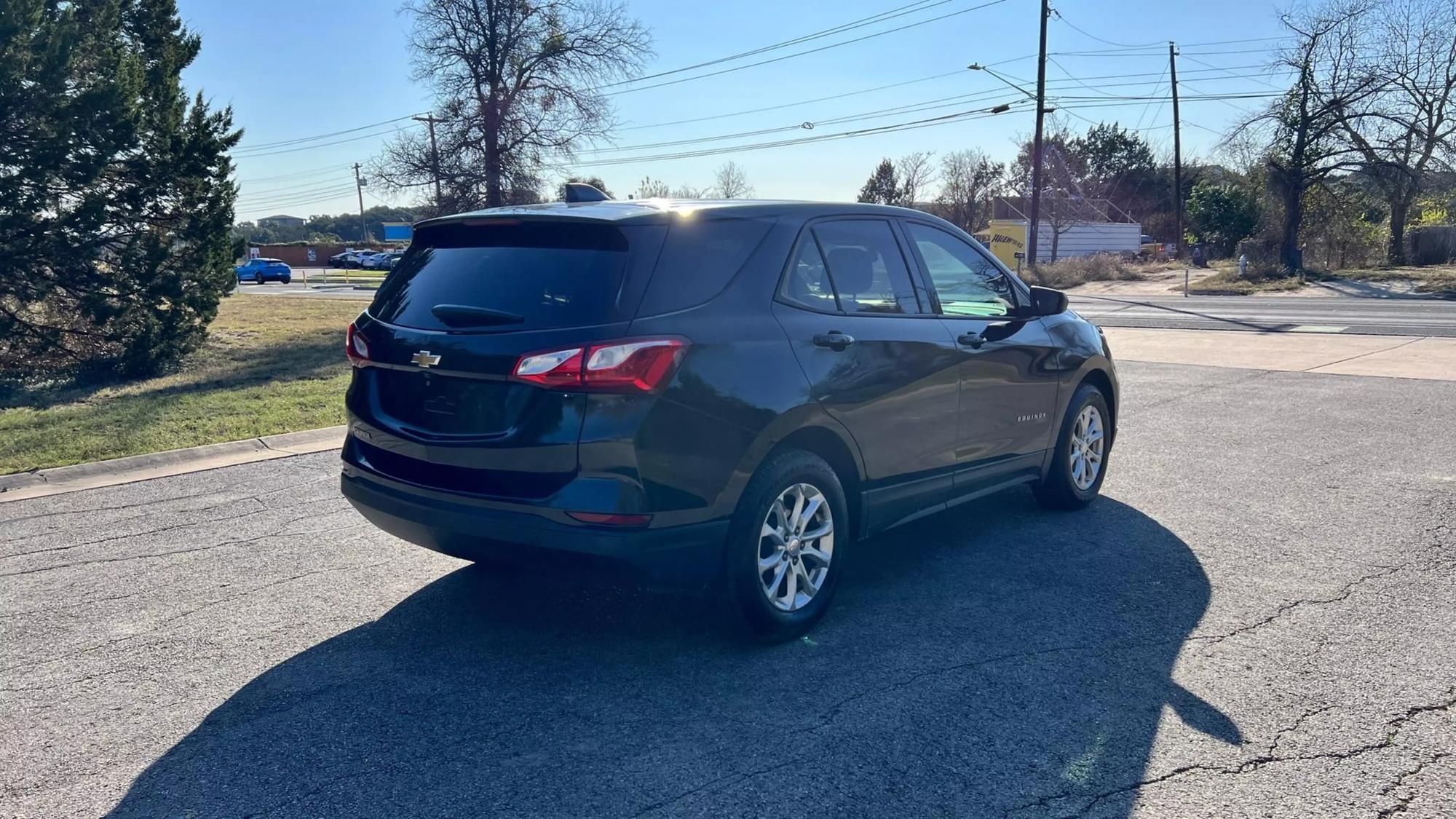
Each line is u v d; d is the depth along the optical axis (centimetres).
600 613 449
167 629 435
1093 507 613
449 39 3784
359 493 421
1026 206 5497
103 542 558
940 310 491
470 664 396
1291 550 520
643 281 372
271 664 398
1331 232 3344
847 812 290
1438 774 305
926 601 458
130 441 802
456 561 525
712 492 376
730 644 412
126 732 345
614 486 356
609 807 294
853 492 446
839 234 452
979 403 503
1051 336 561
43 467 718
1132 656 394
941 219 525
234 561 526
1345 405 927
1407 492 626
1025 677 377
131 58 1253
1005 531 566
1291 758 316
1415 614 430
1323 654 391
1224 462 719
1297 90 3083
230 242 1409
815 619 424
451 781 309
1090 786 302
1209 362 1262
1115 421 635
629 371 354
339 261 7694
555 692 370
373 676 386
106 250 1279
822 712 351
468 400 379
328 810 295
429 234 445
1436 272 2945
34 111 1176
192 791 306
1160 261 4541
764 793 300
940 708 353
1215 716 344
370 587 485
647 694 367
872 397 434
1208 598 454
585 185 484
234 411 948
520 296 381
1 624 441
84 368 1266
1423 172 2994
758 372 387
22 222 1170
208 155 1333
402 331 406
